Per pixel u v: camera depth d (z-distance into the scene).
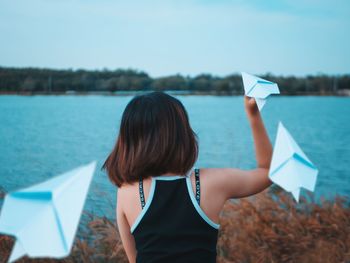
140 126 1.28
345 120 24.20
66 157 7.65
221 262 3.35
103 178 4.35
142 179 1.28
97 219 3.32
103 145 9.80
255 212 3.74
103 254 3.12
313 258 3.33
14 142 8.65
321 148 13.82
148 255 1.24
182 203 1.23
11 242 3.12
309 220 3.73
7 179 5.13
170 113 1.29
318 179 8.34
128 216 1.31
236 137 13.36
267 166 1.25
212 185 1.25
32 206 0.54
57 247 0.53
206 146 10.87
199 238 1.22
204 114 25.34
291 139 0.76
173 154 1.25
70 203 0.55
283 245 3.47
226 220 3.72
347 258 3.30
